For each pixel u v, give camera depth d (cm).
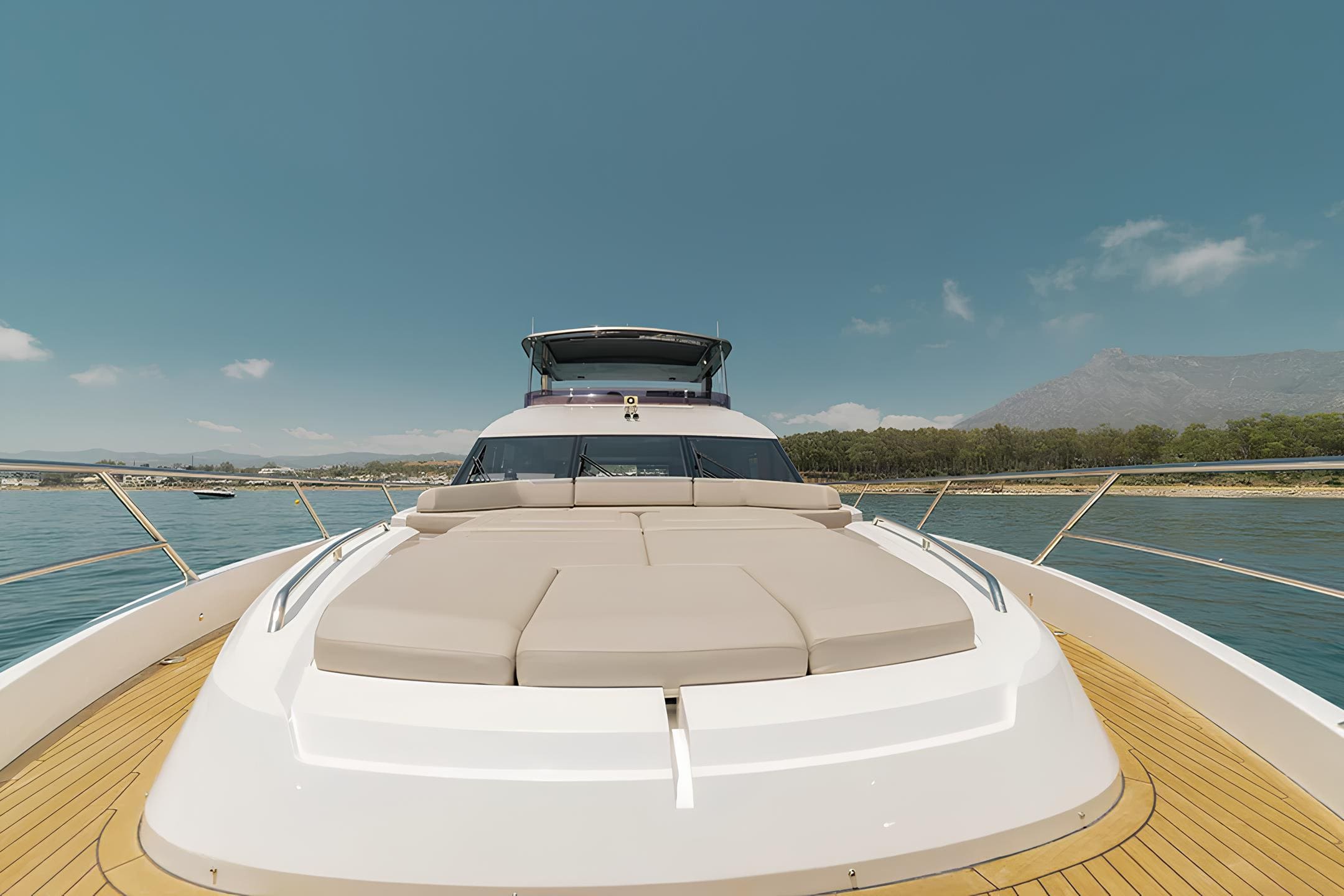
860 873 117
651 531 222
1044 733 136
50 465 210
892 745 125
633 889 110
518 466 396
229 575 334
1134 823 143
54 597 1046
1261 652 897
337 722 122
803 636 138
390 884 111
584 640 128
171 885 120
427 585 153
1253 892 126
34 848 140
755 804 116
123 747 196
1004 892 121
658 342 535
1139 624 259
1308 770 168
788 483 302
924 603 150
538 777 114
